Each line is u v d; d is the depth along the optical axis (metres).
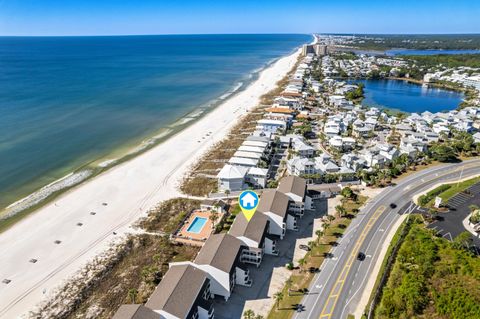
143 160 103.06
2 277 57.16
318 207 76.81
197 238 65.81
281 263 59.03
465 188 82.62
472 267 53.44
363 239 65.00
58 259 61.47
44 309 50.91
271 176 92.75
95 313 50.16
